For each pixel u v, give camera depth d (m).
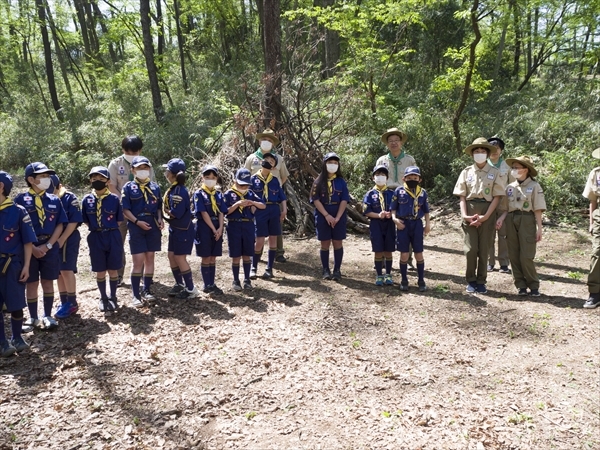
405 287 6.12
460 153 11.63
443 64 17.80
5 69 28.47
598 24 13.82
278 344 4.58
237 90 15.13
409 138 11.89
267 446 3.16
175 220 5.60
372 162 11.68
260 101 9.50
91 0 23.95
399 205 6.03
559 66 17.23
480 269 5.97
